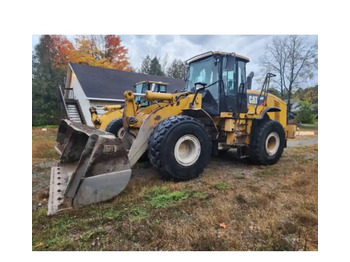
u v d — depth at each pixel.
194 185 2.73
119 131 4.50
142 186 2.60
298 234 1.78
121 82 13.88
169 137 2.66
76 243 1.61
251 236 1.73
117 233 1.72
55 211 1.94
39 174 3.40
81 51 15.09
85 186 2.05
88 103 11.58
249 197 2.42
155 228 1.78
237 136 3.63
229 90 3.59
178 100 3.09
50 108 15.70
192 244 1.63
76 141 3.16
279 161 4.36
